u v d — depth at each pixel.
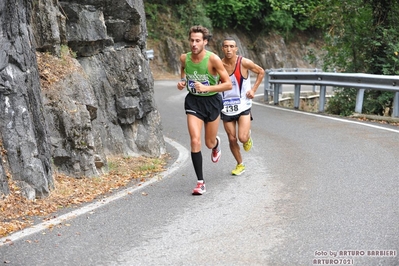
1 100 7.30
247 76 8.64
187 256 5.25
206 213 6.68
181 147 11.68
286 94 22.20
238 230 5.99
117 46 10.64
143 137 10.59
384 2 17.69
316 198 7.14
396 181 7.86
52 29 9.13
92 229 6.13
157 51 36.16
